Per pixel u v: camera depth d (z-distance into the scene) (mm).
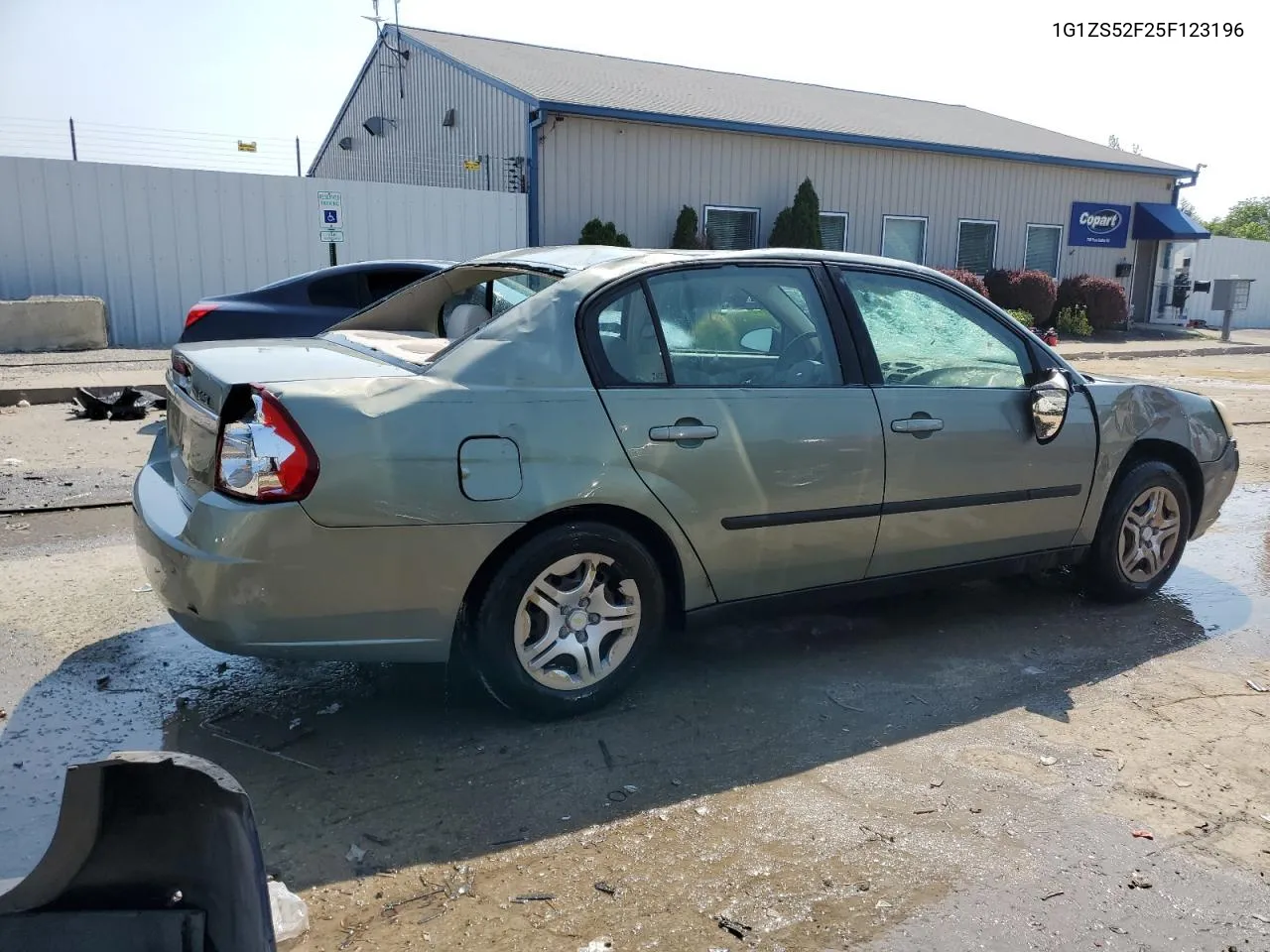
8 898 1459
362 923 2451
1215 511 5238
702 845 2814
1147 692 3916
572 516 3385
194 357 3420
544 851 2770
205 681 3807
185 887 1479
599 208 18453
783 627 4555
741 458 3609
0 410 9523
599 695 3557
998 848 2836
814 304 3939
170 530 3129
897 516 3998
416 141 22391
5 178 14078
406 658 3232
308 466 2936
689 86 22312
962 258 23359
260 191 15602
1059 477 4445
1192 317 28484
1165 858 2805
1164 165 26031
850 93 27172
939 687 3922
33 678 3785
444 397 3156
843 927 2480
